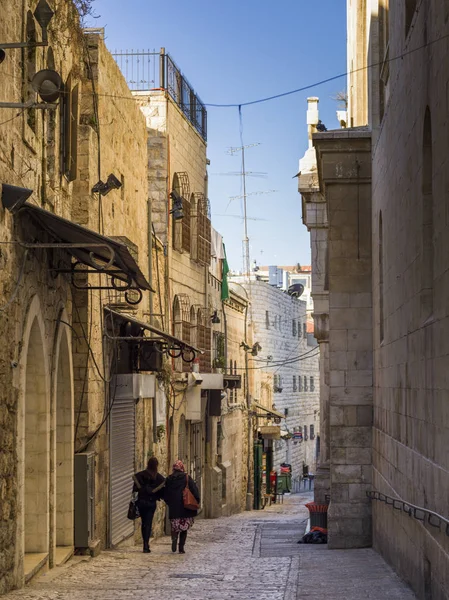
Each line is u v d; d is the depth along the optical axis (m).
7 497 12.16
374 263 21.48
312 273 31.36
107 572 15.00
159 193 29.23
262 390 54.59
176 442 29.06
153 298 26.41
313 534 22.73
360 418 22.00
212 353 37.50
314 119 31.91
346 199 22.36
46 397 14.63
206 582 13.87
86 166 18.02
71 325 17.06
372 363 22.05
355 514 21.72
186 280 32.31
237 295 44.25
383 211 19.17
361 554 19.62
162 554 18.72
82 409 17.48
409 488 14.64
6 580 12.07
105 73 19.94
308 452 70.44
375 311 21.22
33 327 14.00
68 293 16.59
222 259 40.31
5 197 11.98
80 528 16.81
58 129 16.17
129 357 22.23
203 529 27.70
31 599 11.55
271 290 57.56
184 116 32.62
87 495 16.84
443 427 11.58
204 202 35.00
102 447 18.72
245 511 44.91
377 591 13.32
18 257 12.74
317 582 14.29
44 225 13.57
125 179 22.41
